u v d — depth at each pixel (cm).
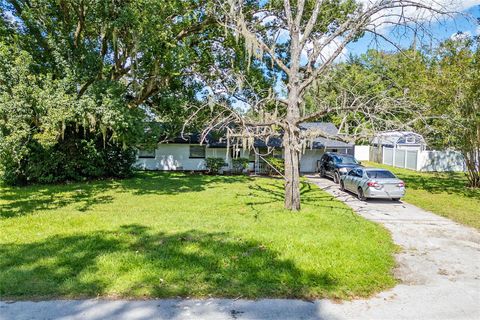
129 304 505
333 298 539
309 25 1156
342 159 2245
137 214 1125
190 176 2384
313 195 1605
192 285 568
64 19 1527
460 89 1591
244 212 1165
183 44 1602
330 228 950
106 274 599
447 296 560
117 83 1533
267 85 1755
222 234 862
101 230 894
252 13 1536
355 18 1112
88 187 1759
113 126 1419
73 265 637
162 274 603
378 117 1064
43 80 1330
